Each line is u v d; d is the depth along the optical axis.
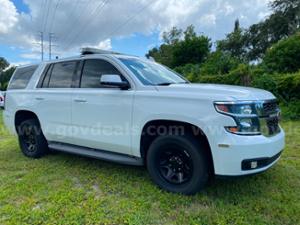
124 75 3.38
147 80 3.36
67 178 3.56
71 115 3.85
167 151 3.07
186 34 36.62
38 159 4.52
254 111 2.66
